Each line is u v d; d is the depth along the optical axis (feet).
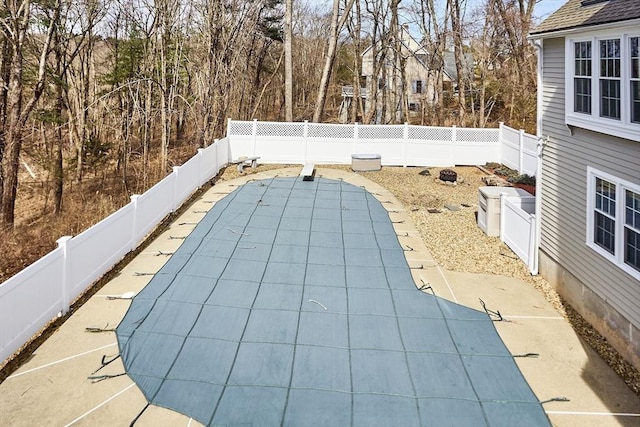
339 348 21.33
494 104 95.76
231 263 30.32
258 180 51.75
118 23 74.08
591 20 23.11
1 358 18.62
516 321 24.14
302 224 38.24
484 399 18.12
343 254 32.50
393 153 60.08
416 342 22.02
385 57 97.25
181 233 35.42
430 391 18.51
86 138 71.00
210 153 51.67
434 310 25.09
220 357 20.27
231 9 72.95
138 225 32.81
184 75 84.28
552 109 27.73
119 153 73.77
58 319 22.89
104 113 82.64
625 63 20.81
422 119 97.19
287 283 27.78
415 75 122.93
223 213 40.32
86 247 25.57
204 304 24.85
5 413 16.55
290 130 59.77
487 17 89.86
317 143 60.03
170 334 21.88
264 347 21.17
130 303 24.66
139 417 16.53
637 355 20.04
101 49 87.45
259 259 31.14
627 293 20.76
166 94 68.59
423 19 96.63
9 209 45.16
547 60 28.04
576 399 18.24
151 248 32.42
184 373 19.11
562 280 26.76
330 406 17.46
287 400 17.70
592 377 19.65
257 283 27.63
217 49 70.74
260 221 38.63
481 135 59.88
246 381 18.74
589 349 21.75
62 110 61.46
